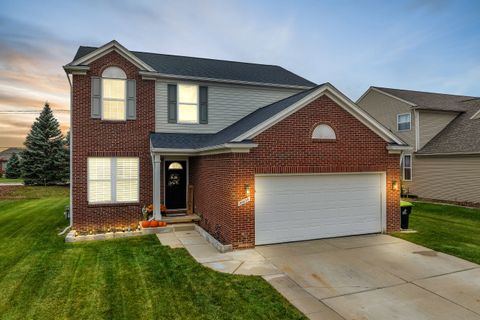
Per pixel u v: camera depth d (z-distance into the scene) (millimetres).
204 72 14688
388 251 8914
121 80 12664
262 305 5648
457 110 21734
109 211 12383
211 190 10953
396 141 11195
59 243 10016
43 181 31312
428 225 12523
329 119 10305
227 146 8875
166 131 13305
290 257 8398
